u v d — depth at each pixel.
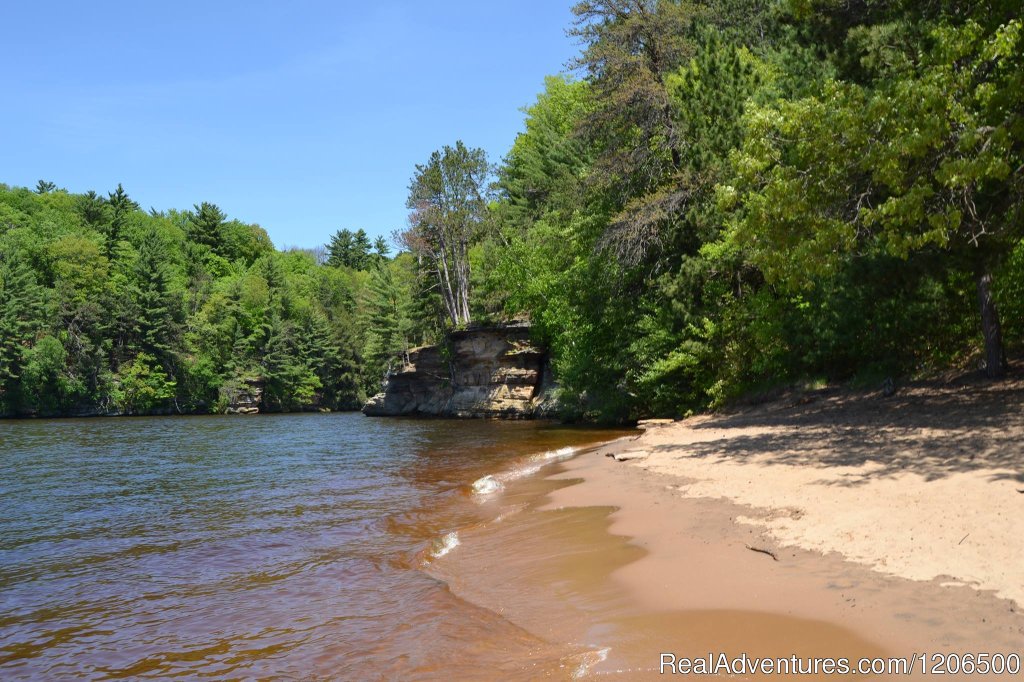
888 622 5.27
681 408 27.31
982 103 11.67
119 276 93.62
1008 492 7.98
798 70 23.84
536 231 52.88
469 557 9.09
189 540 11.13
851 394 20.38
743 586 6.48
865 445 12.83
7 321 70.00
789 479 10.94
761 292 24.14
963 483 8.78
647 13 28.28
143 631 6.96
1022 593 5.38
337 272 135.50
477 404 49.62
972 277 17.55
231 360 83.50
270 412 86.88
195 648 6.43
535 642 5.90
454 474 17.86
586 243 32.75
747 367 25.02
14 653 6.46
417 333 71.75
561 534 9.64
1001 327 18.56
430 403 57.78
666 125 28.64
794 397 22.39
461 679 5.27
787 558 7.06
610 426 32.72
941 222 12.05
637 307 29.58
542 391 46.44
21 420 63.53
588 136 30.89
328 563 9.37
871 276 16.77
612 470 15.08
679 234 27.06
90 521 13.05
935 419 14.19
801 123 13.91
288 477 18.77
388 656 5.91
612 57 27.98
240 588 8.37
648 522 9.54
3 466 23.02
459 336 51.22
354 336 93.38
